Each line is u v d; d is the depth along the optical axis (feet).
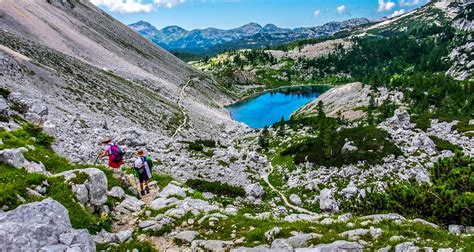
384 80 624.59
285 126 363.56
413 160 167.43
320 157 186.19
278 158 213.25
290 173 183.21
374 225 50.37
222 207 65.41
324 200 143.43
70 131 127.24
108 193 59.31
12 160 53.62
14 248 34.65
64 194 49.62
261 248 45.16
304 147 204.74
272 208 131.85
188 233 50.14
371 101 488.02
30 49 296.71
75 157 90.43
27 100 123.34
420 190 69.51
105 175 61.41
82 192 51.75
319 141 202.39
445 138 201.77
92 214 51.96
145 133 203.72
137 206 59.21
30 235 36.22
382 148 176.86
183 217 54.90
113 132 170.60
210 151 200.64
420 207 66.90
